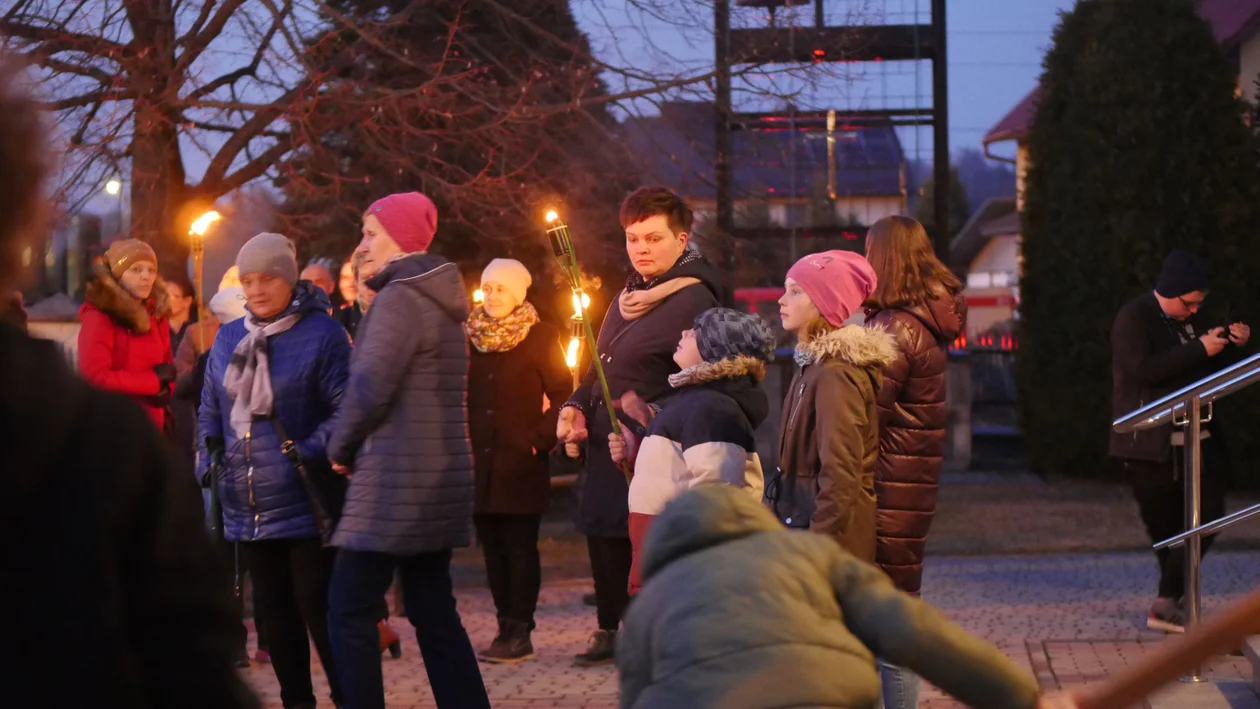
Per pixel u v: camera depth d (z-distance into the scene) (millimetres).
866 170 17531
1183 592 6867
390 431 4648
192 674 1583
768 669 2207
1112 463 16016
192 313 8453
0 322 1533
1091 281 15883
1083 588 9148
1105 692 2123
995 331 32844
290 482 5164
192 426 7527
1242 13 21156
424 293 4699
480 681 4918
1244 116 15336
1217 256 15164
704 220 14156
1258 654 5348
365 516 4613
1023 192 16922
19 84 1559
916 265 4723
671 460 4379
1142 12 15406
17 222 1535
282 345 5242
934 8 17406
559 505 14930
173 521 1588
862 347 4238
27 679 1477
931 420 4648
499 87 12391
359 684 4668
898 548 4590
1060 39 16344
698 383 4410
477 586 10180
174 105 10469
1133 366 7547
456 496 4762
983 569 10195
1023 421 17016
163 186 11070
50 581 1490
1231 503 13961
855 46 14273
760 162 16203
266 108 10898
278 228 11977
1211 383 6008
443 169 12781
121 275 6160
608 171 13844
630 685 2385
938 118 17453
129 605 1560
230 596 1668
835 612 2363
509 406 6922
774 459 16844
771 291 17594
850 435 4152
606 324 6020
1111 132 15602
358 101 11250
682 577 2369
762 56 12820
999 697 2303
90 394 1571
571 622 8227
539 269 13891
